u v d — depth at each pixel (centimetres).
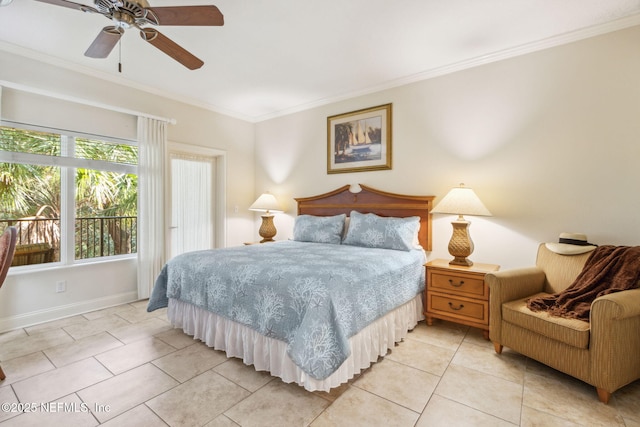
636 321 180
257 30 252
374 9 224
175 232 415
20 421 160
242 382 197
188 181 430
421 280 298
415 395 183
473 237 307
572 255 240
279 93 395
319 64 314
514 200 285
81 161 329
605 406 172
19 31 254
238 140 482
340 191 400
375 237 325
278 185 476
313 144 434
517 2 216
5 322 278
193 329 261
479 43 273
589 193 251
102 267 343
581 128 254
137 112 353
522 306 216
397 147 356
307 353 168
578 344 179
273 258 253
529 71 276
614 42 241
